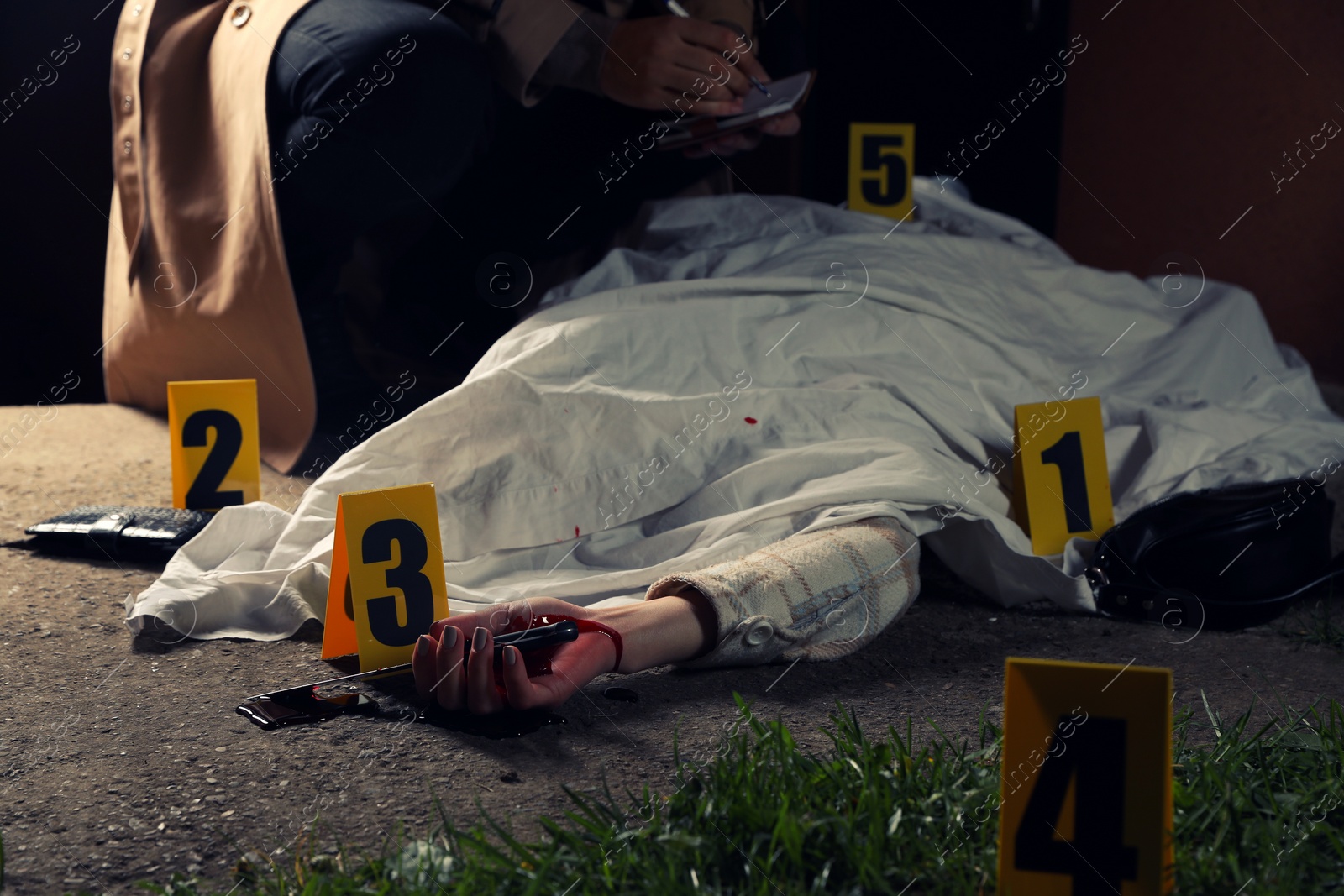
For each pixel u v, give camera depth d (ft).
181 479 6.51
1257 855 2.95
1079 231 13.28
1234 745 3.55
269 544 5.56
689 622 4.41
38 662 4.58
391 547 4.54
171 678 4.47
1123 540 5.54
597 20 7.93
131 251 7.93
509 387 5.73
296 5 7.18
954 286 7.45
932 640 5.08
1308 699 4.34
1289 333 12.00
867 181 9.87
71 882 3.03
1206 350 8.15
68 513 6.23
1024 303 7.98
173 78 7.68
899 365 6.61
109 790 3.52
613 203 9.38
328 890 2.85
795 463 5.57
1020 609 5.58
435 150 7.47
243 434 6.63
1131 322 8.29
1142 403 7.46
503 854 3.08
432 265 9.25
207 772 3.66
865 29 13.42
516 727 4.00
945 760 3.53
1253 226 12.05
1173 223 12.60
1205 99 12.14
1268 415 7.57
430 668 4.01
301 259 7.72
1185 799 3.14
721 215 8.40
